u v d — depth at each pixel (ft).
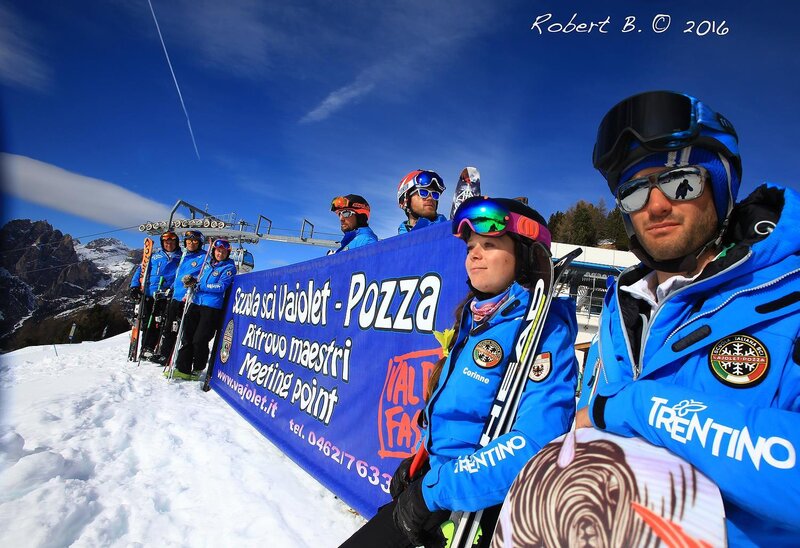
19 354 26.91
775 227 2.41
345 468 8.58
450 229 6.84
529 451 3.34
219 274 18.78
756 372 2.23
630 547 2.30
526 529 2.79
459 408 3.96
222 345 18.10
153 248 24.71
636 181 2.91
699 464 2.16
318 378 10.40
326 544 6.98
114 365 22.24
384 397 7.80
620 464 2.53
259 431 12.71
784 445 1.88
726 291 2.52
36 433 10.53
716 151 2.74
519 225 4.02
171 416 13.43
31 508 7.00
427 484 3.81
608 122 3.13
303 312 11.82
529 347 3.69
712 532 2.06
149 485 8.69
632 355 3.05
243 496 8.40
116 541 6.82
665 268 2.92
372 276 8.77
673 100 2.76
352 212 12.84
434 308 6.94
